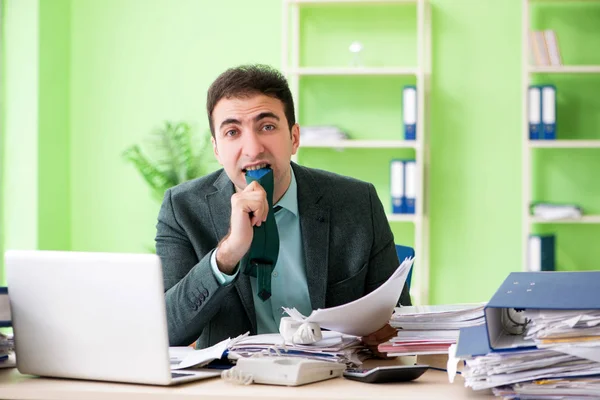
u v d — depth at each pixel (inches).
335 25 194.1
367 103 192.7
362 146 183.2
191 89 199.6
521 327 57.8
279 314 80.9
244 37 198.2
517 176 187.9
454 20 189.5
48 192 197.0
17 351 61.6
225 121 73.9
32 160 193.8
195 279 70.1
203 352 65.5
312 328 62.5
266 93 73.9
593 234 185.5
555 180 187.0
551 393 51.8
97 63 202.2
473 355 53.4
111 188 202.2
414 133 182.2
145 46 200.8
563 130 187.0
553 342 51.6
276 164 75.0
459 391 55.2
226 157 74.5
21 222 194.2
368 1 188.1
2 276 194.7
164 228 83.7
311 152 193.2
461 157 189.5
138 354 56.9
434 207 190.1
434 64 190.2
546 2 187.5
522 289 55.4
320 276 80.4
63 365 59.8
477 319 61.5
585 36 186.5
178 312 71.0
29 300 60.4
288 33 194.4
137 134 201.3
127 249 201.8
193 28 199.6
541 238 175.8
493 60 188.5
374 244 85.0
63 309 59.1
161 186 193.9
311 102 193.9
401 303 83.9
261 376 57.8
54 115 198.7
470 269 188.7
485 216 188.5
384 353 69.7
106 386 57.6
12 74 194.9
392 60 192.9
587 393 51.4
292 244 82.0
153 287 55.8
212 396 54.1
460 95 189.3
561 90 186.9
